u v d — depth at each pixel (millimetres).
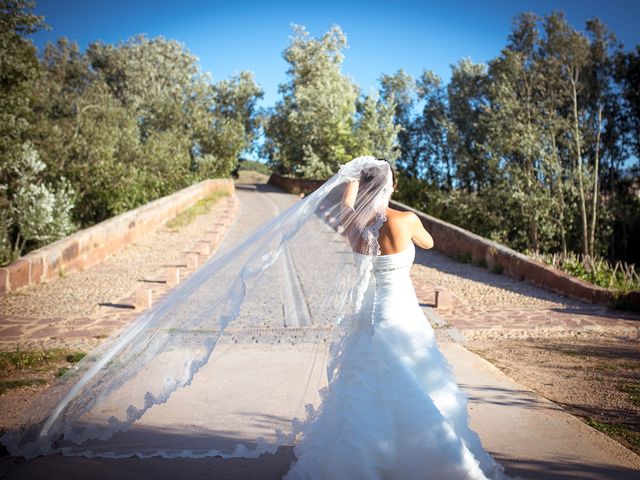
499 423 4117
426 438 2666
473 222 25953
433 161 41750
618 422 4234
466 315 8422
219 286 3393
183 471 3293
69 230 17203
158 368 3439
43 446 3473
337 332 3109
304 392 4668
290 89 52406
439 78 39438
